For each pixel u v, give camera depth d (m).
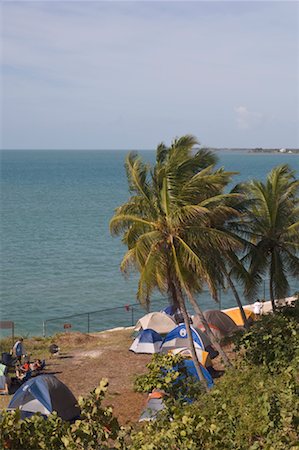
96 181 191.12
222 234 22.61
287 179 30.59
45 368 29.67
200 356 27.25
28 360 29.39
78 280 59.59
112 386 26.56
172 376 14.67
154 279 22.12
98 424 10.59
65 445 10.07
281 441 10.59
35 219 102.25
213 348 30.72
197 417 10.39
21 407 21.73
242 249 27.59
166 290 24.06
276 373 16.75
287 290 30.72
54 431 10.62
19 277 60.56
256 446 10.77
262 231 29.88
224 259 27.73
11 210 114.19
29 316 47.41
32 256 71.31
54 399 21.86
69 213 109.94
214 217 24.56
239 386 15.64
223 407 12.72
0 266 65.56
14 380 27.34
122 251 74.75
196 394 15.56
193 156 22.83
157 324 33.88
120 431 10.79
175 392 15.27
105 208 117.62
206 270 22.36
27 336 41.00
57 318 42.44
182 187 21.97
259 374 16.62
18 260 68.94
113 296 53.72
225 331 33.31
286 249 30.50
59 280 59.53
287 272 31.05
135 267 22.89
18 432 10.51
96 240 82.38
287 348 17.59
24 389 22.16
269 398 12.18
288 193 30.22
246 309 38.06
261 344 18.12
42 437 10.52
